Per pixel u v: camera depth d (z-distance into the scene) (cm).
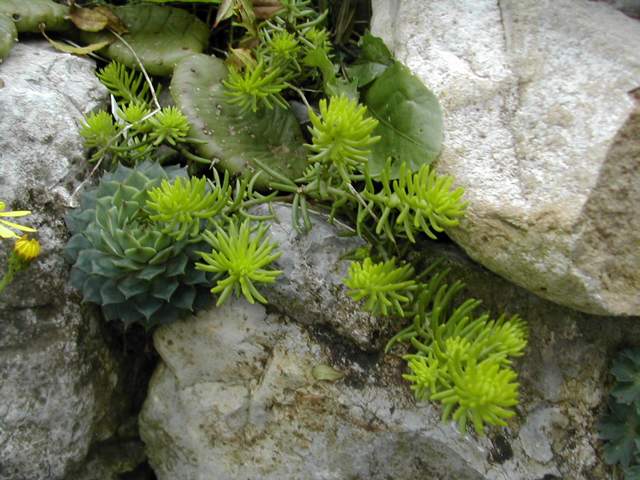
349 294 34
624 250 32
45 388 39
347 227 40
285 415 39
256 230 38
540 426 38
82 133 42
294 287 38
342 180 37
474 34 39
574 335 39
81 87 45
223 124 43
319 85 48
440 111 37
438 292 36
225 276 38
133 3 52
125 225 37
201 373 40
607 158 32
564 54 36
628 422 38
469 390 30
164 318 39
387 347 36
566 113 34
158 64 48
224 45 53
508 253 33
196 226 37
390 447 37
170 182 39
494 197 34
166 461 43
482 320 34
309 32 46
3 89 41
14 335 38
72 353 40
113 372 44
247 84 42
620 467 39
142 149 43
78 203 41
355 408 38
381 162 38
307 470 38
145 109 46
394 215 38
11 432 38
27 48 47
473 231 34
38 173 40
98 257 38
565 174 33
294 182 40
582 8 38
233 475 40
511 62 37
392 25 44
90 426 42
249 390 40
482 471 36
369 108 40
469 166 35
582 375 39
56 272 40
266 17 46
